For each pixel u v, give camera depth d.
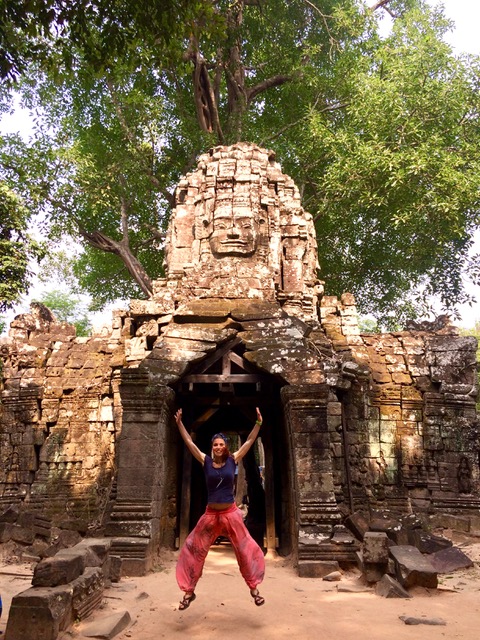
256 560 5.83
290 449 9.91
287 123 25.75
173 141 25.55
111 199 25.00
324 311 16.17
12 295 15.62
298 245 15.24
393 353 16.39
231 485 5.96
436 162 19.22
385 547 7.42
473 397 15.78
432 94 19.94
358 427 13.49
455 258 23.19
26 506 14.83
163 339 10.41
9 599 7.08
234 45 22.03
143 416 9.67
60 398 16.03
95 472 15.19
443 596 6.81
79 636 5.09
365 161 19.80
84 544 7.47
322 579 8.02
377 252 25.16
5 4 7.59
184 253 15.38
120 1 7.85
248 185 14.83
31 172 22.02
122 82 22.56
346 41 24.19
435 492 14.94
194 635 5.23
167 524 10.80
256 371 10.57
